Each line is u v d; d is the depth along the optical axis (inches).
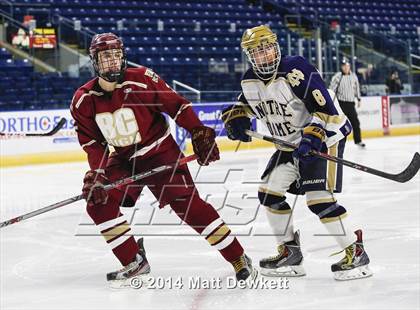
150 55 992.9
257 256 266.1
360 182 471.5
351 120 732.0
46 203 433.1
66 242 308.7
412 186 448.8
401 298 201.0
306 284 220.5
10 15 931.3
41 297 216.5
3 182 549.3
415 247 272.7
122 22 1017.5
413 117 944.3
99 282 234.5
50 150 691.4
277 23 1180.5
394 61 982.4
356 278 224.2
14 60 858.8
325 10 1259.8
